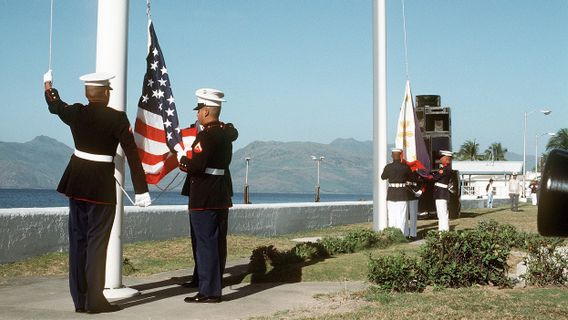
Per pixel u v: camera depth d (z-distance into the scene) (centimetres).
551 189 198
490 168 7894
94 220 619
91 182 614
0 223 945
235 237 1496
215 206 704
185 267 1017
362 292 754
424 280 799
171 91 771
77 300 625
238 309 659
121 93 720
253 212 1670
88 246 619
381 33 1549
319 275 885
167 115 764
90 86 624
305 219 1928
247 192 4091
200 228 704
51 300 695
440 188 1603
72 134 627
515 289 789
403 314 599
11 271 916
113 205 626
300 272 890
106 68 715
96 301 619
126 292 722
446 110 2327
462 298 699
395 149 1517
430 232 854
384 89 1555
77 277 624
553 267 827
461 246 824
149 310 645
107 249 694
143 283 842
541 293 748
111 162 629
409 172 1519
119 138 620
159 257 1136
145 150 753
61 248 1069
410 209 1580
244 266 1032
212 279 699
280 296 740
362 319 577
